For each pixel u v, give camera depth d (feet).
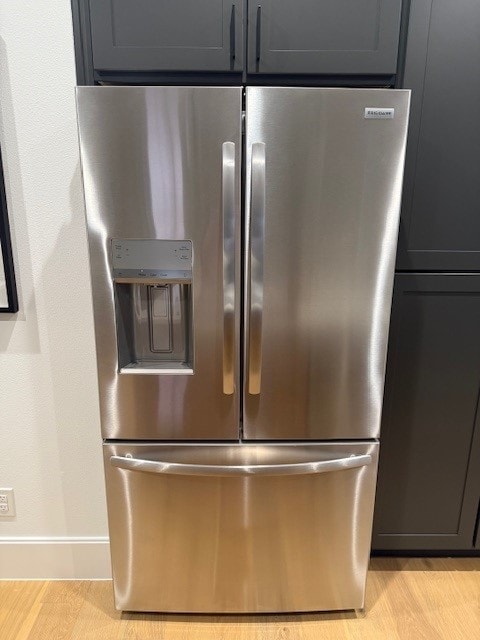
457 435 5.31
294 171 3.78
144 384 4.24
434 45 4.30
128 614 5.08
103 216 3.84
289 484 4.50
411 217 4.72
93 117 3.63
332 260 4.00
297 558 4.77
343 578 4.89
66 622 4.99
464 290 4.88
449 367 5.11
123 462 4.36
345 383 4.30
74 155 4.51
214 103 3.61
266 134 3.70
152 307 4.30
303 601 4.96
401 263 4.83
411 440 5.31
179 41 4.02
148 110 3.62
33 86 4.34
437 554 5.84
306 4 3.96
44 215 4.63
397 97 3.67
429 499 5.51
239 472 4.32
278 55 4.07
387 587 5.44
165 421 4.35
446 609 5.16
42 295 4.82
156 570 4.80
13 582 5.56
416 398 5.19
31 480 5.33
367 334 4.19
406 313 4.95
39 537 5.50
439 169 4.61
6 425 5.16
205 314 4.05
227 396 4.26
